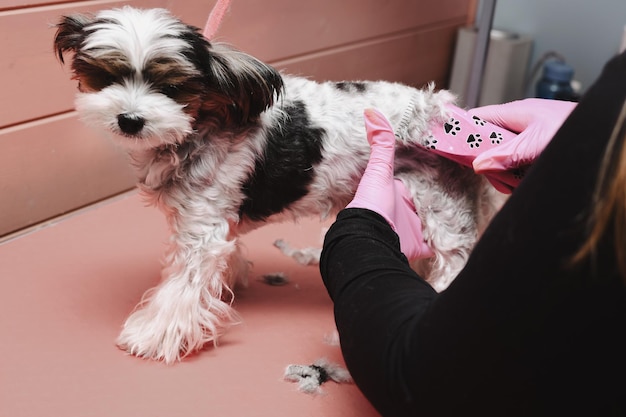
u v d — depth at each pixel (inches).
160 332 43.9
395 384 25.9
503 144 39.8
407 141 44.8
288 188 46.0
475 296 23.4
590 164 20.6
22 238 58.2
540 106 42.4
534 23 99.2
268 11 74.0
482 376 23.6
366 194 37.9
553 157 21.7
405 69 98.3
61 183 62.4
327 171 45.8
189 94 40.5
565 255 21.0
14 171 58.2
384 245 33.0
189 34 40.1
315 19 80.7
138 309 48.7
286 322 49.4
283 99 44.9
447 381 24.5
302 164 45.2
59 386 40.8
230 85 40.9
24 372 41.8
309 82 47.4
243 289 53.4
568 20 96.1
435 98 45.9
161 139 39.8
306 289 54.3
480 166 38.5
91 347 44.8
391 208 38.2
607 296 20.5
